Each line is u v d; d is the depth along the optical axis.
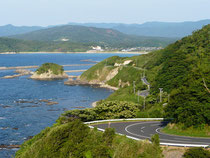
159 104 94.25
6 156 76.69
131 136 54.34
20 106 139.38
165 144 46.31
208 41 144.25
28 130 99.38
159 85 118.88
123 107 83.31
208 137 52.00
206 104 55.19
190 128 55.72
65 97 167.75
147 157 43.72
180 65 120.12
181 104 59.47
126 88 162.00
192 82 64.19
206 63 115.62
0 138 90.62
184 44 173.88
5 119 113.75
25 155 54.03
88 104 149.38
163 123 68.75
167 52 188.50
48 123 108.69
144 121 72.19
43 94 175.25
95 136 52.75
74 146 50.59
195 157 40.69
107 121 71.38
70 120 72.44
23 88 196.75
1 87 198.62
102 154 47.50
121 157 45.50
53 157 50.00
